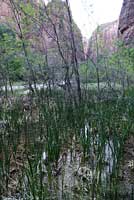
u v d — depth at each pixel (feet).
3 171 8.46
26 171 7.79
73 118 11.81
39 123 10.99
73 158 10.25
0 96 15.70
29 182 7.48
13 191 8.28
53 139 9.90
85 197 8.06
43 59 18.76
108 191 7.96
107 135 10.24
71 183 8.81
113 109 13.43
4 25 20.71
